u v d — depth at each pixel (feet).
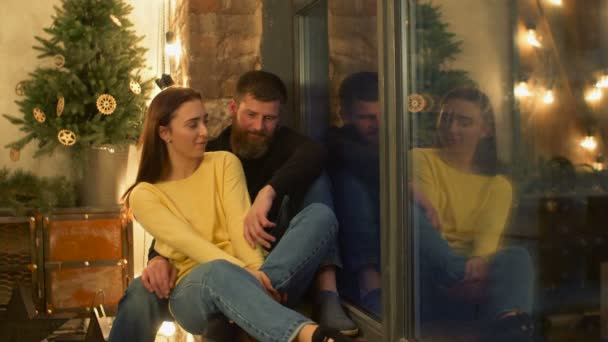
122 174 12.20
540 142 3.72
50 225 11.57
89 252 11.70
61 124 11.47
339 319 6.75
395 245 5.78
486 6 4.25
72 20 11.65
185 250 6.75
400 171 5.74
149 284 6.70
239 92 7.88
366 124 6.93
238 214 7.07
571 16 3.43
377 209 6.64
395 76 5.70
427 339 5.49
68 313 11.59
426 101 5.29
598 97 3.27
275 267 6.39
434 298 5.32
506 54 4.02
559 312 3.62
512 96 3.99
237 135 7.90
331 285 7.08
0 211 11.44
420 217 5.51
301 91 9.63
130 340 6.81
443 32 4.92
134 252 13.20
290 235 6.57
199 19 10.44
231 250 7.07
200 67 10.46
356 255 7.27
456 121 4.76
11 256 11.56
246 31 10.57
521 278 3.98
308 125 9.43
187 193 7.18
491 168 4.27
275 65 9.96
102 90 11.52
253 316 5.67
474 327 4.63
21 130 11.89
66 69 11.98
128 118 11.77
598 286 3.34
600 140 3.27
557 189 3.59
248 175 8.10
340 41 7.79
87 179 12.08
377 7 6.04
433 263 5.32
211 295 5.99
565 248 3.56
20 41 13.24
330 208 7.24
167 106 7.11
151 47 13.47
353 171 7.36
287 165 7.37
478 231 4.51
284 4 9.87
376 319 6.66
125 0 13.29
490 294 4.38
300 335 5.48
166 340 11.63
